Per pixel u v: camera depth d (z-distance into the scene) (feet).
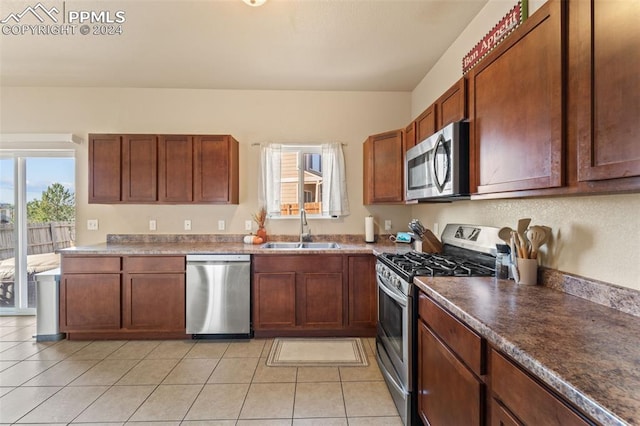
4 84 11.06
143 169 10.25
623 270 3.89
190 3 6.75
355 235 11.68
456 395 4.02
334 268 9.60
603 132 2.94
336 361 8.13
